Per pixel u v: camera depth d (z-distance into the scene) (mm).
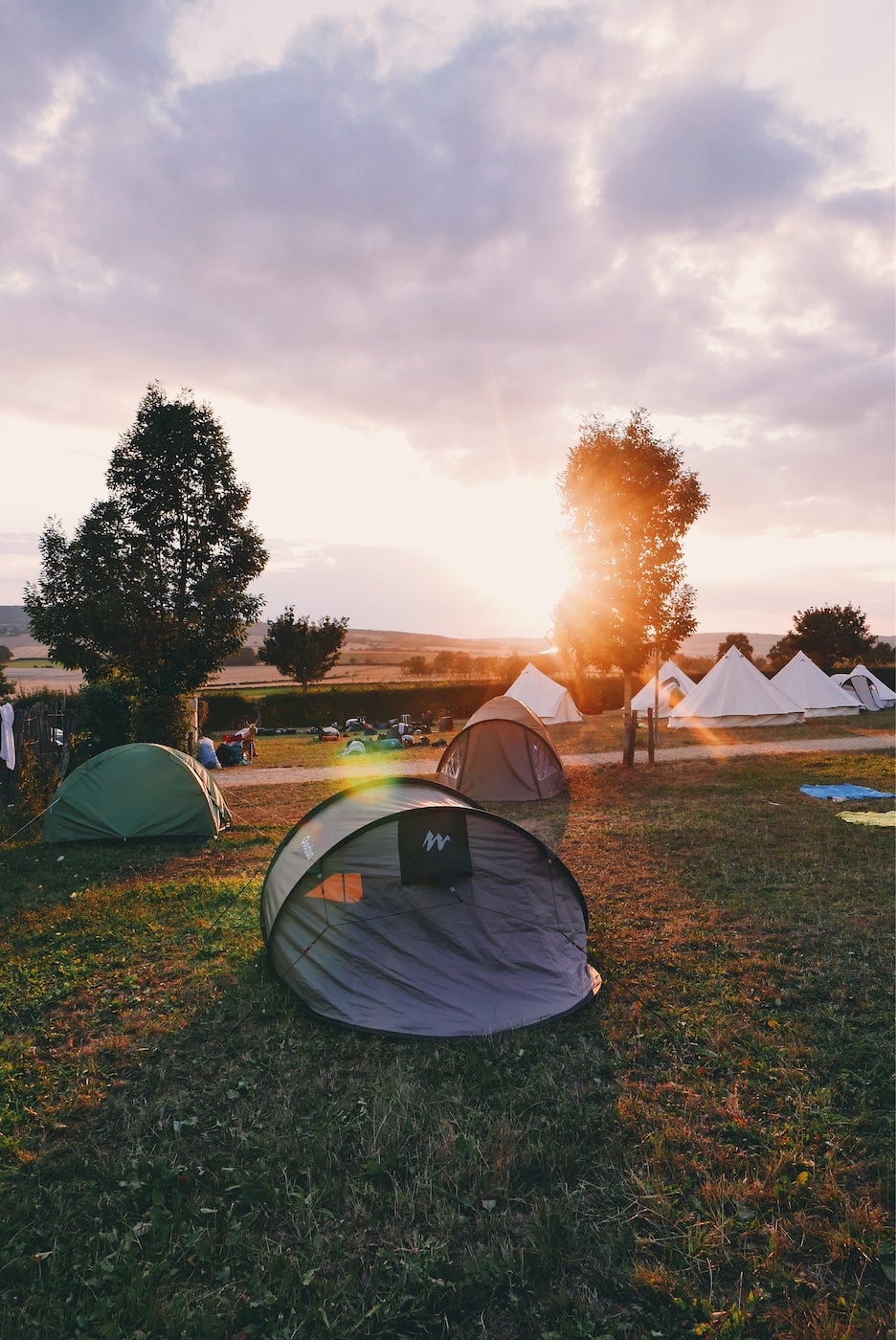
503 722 15773
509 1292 3170
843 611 62031
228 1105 4590
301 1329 2992
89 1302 3150
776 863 9852
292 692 38938
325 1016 5617
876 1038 5266
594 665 19188
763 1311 3072
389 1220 3602
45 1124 4387
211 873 9969
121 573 18516
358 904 6020
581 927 6648
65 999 6145
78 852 11070
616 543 17656
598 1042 5312
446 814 6215
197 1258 3389
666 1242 3430
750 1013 5719
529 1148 4051
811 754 20625
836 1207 3648
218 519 20203
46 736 14594
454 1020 5473
